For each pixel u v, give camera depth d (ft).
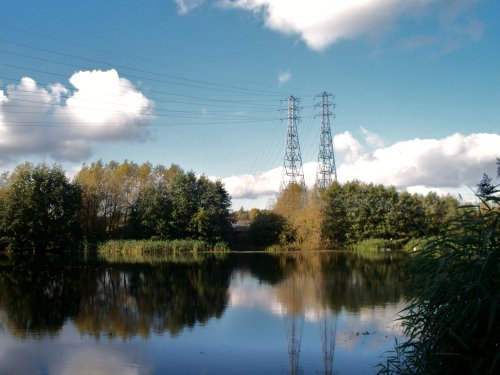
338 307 65.72
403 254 183.01
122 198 244.83
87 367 39.63
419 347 25.43
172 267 129.59
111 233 233.14
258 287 87.04
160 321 57.52
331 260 153.69
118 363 40.81
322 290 82.12
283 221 225.97
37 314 61.87
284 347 45.70
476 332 22.71
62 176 189.16
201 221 221.25
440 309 23.52
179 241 209.97
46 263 143.74
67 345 46.34
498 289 21.40
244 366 39.86
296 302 70.23
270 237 226.99
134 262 148.36
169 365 40.16
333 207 228.63
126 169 253.24
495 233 22.59
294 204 231.09
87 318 59.36
